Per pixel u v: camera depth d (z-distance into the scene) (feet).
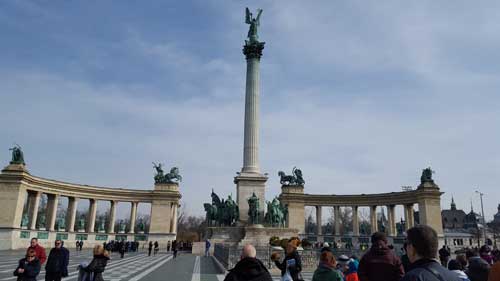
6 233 225.15
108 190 314.96
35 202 259.80
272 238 153.89
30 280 49.80
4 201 231.09
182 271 112.57
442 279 17.43
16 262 129.80
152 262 150.92
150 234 322.75
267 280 25.82
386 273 29.07
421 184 299.99
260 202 195.72
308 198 342.23
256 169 200.54
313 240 331.77
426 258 18.75
